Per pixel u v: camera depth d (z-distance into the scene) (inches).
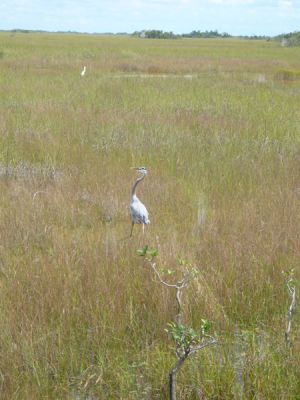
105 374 186.7
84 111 594.9
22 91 731.4
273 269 248.2
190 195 360.8
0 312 206.4
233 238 277.3
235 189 377.1
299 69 1336.1
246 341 207.9
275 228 292.7
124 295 222.1
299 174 408.5
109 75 1048.2
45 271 235.9
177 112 610.9
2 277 241.9
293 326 213.2
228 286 238.7
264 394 174.4
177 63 1375.5
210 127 544.7
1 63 1139.3
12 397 170.6
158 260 244.2
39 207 322.7
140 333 206.5
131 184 372.5
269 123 581.6
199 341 178.1
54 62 1230.9
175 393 173.2
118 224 318.7
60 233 296.2
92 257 250.5
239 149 470.6
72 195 347.9
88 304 214.2
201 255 260.7
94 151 450.3
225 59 1615.4
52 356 189.8
